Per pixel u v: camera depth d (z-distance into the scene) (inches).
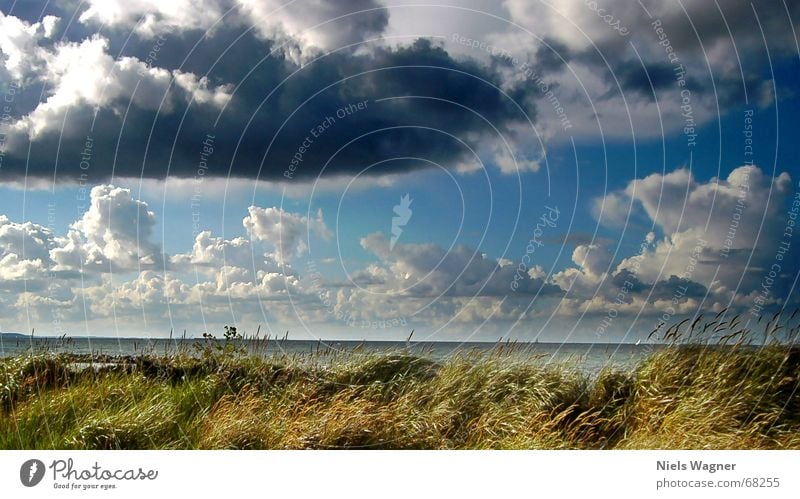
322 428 269.1
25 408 271.4
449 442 269.3
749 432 261.6
